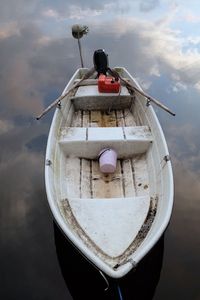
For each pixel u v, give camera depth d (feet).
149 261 11.79
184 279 12.26
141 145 15.57
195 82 26.40
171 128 21.31
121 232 11.72
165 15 40.47
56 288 12.22
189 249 13.43
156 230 10.68
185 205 15.49
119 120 19.40
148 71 28.40
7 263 13.25
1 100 24.99
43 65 29.91
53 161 14.19
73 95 20.11
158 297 11.54
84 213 12.32
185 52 31.42
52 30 37.45
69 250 12.32
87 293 11.50
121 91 20.25
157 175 13.87
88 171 15.53
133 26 37.88
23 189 16.93
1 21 40.04
